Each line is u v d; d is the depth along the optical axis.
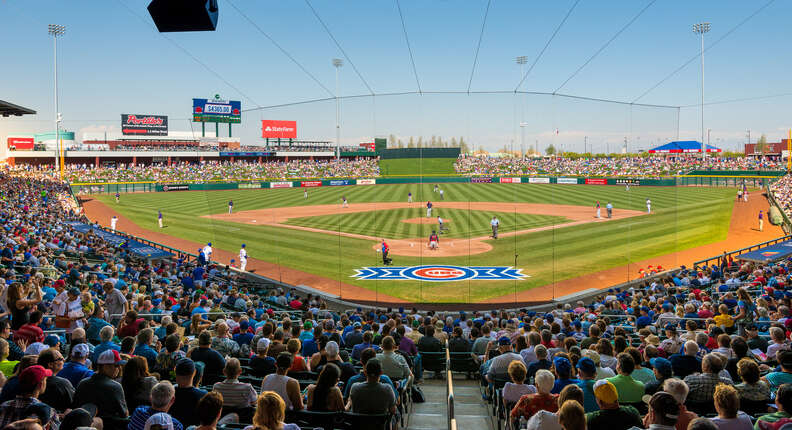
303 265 24.09
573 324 11.91
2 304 10.38
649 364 7.92
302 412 5.63
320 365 7.55
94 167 83.75
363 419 5.61
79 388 5.28
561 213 24.62
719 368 5.84
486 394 8.32
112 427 5.11
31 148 87.00
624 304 15.65
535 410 5.18
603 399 4.54
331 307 18.09
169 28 5.21
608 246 22.39
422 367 10.46
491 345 9.84
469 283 20.28
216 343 8.33
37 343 6.66
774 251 23.56
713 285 19.03
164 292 15.95
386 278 21.53
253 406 5.81
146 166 85.25
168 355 6.66
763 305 12.76
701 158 65.00
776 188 49.66
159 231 38.97
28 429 3.61
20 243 19.39
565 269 20.97
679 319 11.41
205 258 23.78
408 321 13.34
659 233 20.72
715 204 50.22
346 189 35.97
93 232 28.81
